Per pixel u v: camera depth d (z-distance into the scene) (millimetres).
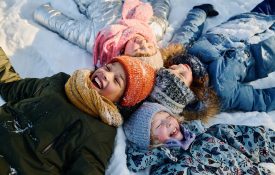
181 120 1860
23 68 2043
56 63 2061
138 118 1738
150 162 1678
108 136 1668
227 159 1711
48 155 1545
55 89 1732
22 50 2082
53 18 2168
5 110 1641
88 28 2125
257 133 1786
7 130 1558
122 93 1744
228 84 1964
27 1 2271
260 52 2047
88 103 1670
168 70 1836
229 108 2006
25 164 1501
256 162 1764
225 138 1798
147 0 2346
